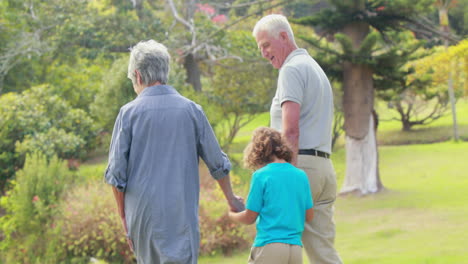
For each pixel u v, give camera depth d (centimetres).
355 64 2253
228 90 3138
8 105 2280
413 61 2430
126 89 1950
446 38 2048
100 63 3130
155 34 2756
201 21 2856
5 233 1542
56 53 2888
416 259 975
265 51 563
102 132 2567
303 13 2686
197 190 457
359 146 2331
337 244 1273
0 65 2928
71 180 1673
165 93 459
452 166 3089
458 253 1005
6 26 2909
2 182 2205
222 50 2800
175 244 440
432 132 4897
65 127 2448
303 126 540
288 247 490
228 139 3156
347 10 2094
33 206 1516
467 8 2214
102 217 1362
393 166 3319
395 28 2183
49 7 2791
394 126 5428
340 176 2917
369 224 1603
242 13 3062
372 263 984
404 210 1867
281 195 496
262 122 4756
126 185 449
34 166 1584
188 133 453
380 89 2409
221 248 1325
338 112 3622
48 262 1367
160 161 444
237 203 509
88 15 2800
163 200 439
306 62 541
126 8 2786
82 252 1349
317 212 556
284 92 529
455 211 1697
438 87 4347
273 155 512
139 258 457
